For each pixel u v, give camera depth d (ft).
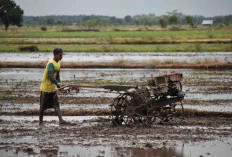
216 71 153.99
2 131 66.74
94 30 590.96
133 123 69.62
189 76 139.23
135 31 552.82
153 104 70.33
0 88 115.34
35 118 78.79
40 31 607.37
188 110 79.92
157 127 69.67
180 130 67.62
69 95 102.37
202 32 485.56
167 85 69.10
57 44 299.79
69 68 167.53
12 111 83.71
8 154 55.26
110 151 56.34
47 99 72.79
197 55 208.13
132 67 165.27
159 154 55.01
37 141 61.41
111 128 68.54
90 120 75.51
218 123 73.56
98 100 94.94
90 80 128.47
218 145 59.57
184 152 56.08
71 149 57.26
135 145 59.06
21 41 314.76
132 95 69.21
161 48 248.73
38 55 219.61
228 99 96.63
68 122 72.28
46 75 72.38
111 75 142.72
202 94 104.27
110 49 242.78
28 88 115.75
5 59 196.75
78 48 258.16
